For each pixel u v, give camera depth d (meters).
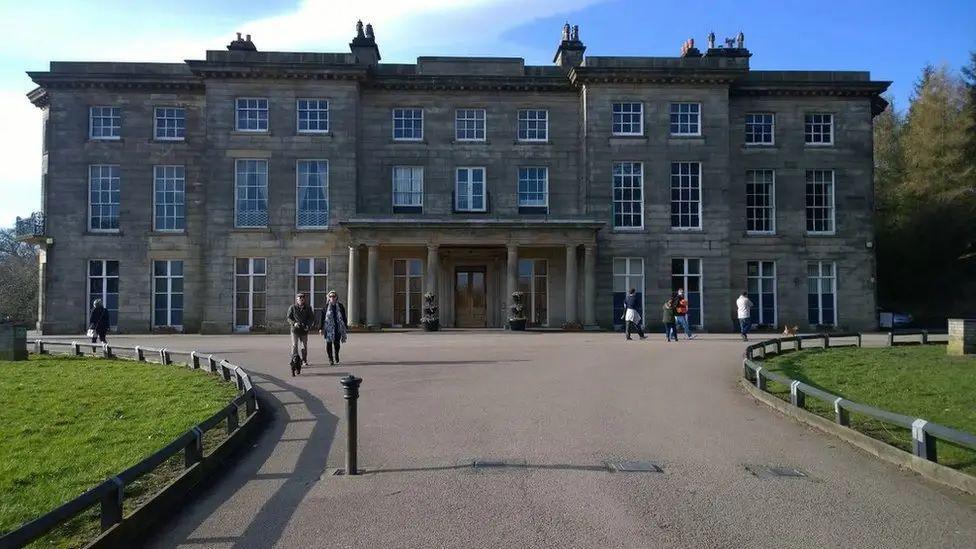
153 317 39.16
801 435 11.71
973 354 22.62
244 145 38.00
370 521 7.59
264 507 8.11
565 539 7.04
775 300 40.62
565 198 39.97
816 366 20.02
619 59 39.16
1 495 8.43
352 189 38.25
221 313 37.53
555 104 40.28
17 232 95.62
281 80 38.31
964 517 7.77
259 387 16.09
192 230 39.28
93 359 23.55
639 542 6.97
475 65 40.28
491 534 7.18
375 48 40.22
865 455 10.48
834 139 41.38
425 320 36.00
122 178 39.38
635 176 39.34
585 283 37.19
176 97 39.78
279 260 37.88
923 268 52.25
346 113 38.47
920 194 51.19
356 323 36.12
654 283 38.78
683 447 10.85
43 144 42.66
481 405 14.00
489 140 39.88
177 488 8.27
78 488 8.66
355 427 9.47
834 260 41.00
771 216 41.12
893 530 7.36
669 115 39.31
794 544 6.95
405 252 39.19
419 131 39.97
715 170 39.22
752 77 41.12
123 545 6.90
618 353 23.59
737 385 16.69
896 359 21.62
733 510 7.96
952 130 50.78
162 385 16.52
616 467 9.65
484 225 36.38
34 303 71.81
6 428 12.10
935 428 9.23
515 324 36.16
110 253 39.19
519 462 9.88
